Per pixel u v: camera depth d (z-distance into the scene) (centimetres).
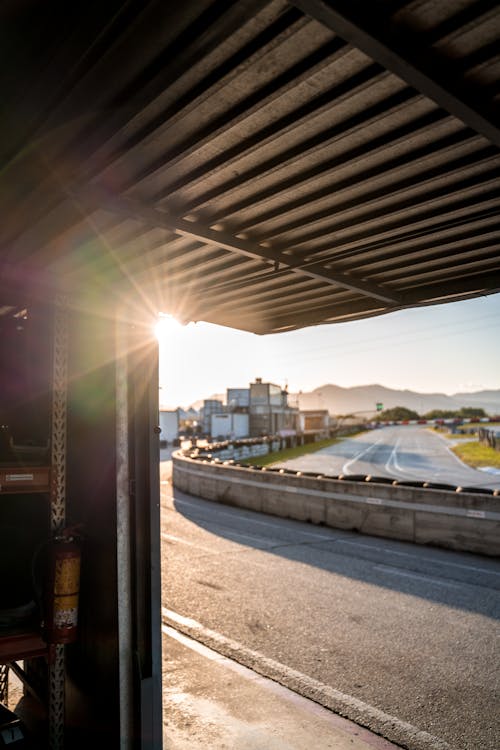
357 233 277
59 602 273
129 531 281
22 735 304
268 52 151
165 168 209
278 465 2984
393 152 204
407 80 157
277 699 427
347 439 6919
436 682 460
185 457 2158
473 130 190
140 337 297
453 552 980
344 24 134
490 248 294
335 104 175
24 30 153
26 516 337
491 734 381
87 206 226
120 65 153
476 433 7150
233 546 1009
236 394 5241
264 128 191
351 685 454
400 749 360
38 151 197
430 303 379
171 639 552
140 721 271
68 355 315
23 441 330
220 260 311
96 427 295
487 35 146
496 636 566
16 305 371
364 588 739
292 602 675
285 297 395
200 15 136
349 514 1196
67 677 329
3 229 259
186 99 169
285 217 258
